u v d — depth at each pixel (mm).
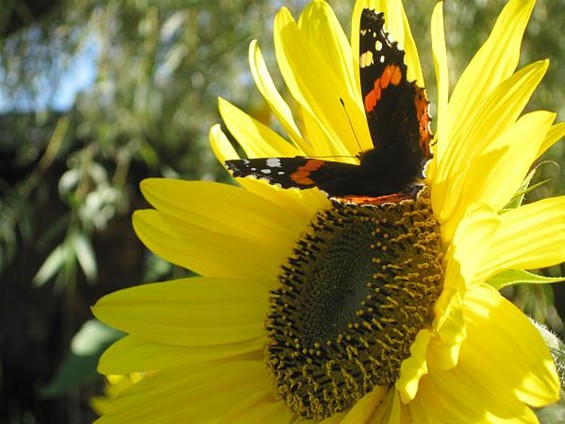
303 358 305
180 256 325
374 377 291
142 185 323
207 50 612
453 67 512
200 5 589
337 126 311
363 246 305
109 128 608
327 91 309
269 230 324
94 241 946
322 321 304
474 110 277
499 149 259
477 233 248
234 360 320
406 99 281
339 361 298
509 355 253
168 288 323
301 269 314
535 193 491
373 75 286
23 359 981
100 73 597
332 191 281
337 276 306
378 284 295
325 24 310
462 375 262
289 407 305
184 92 619
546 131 254
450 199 278
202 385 311
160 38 616
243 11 601
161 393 310
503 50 276
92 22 613
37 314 979
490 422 252
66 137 640
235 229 324
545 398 246
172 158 701
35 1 642
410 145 286
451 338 247
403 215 295
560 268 507
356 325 294
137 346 319
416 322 287
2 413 975
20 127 664
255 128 321
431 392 268
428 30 523
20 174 896
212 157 612
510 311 255
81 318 971
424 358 251
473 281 260
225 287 323
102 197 598
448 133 279
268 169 282
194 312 321
